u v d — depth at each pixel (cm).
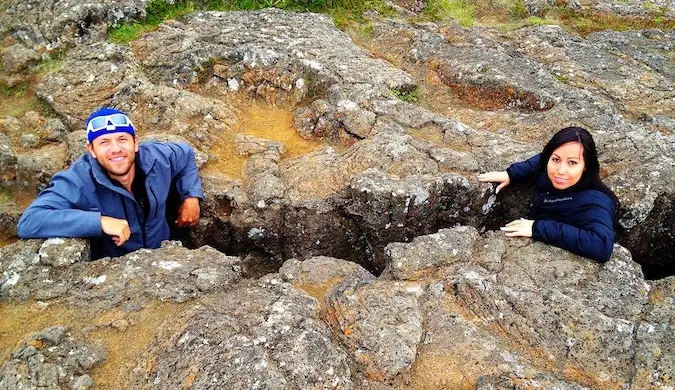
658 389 300
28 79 584
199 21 665
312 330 318
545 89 591
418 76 654
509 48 700
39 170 490
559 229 382
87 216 374
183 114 533
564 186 392
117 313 334
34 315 335
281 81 583
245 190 466
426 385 306
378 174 451
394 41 709
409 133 512
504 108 603
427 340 325
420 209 447
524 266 372
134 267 363
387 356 312
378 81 591
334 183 463
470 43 703
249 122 558
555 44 712
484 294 346
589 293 352
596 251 367
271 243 475
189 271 361
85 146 495
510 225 404
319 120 533
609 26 806
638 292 355
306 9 751
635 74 643
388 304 341
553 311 335
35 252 369
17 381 292
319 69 578
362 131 514
